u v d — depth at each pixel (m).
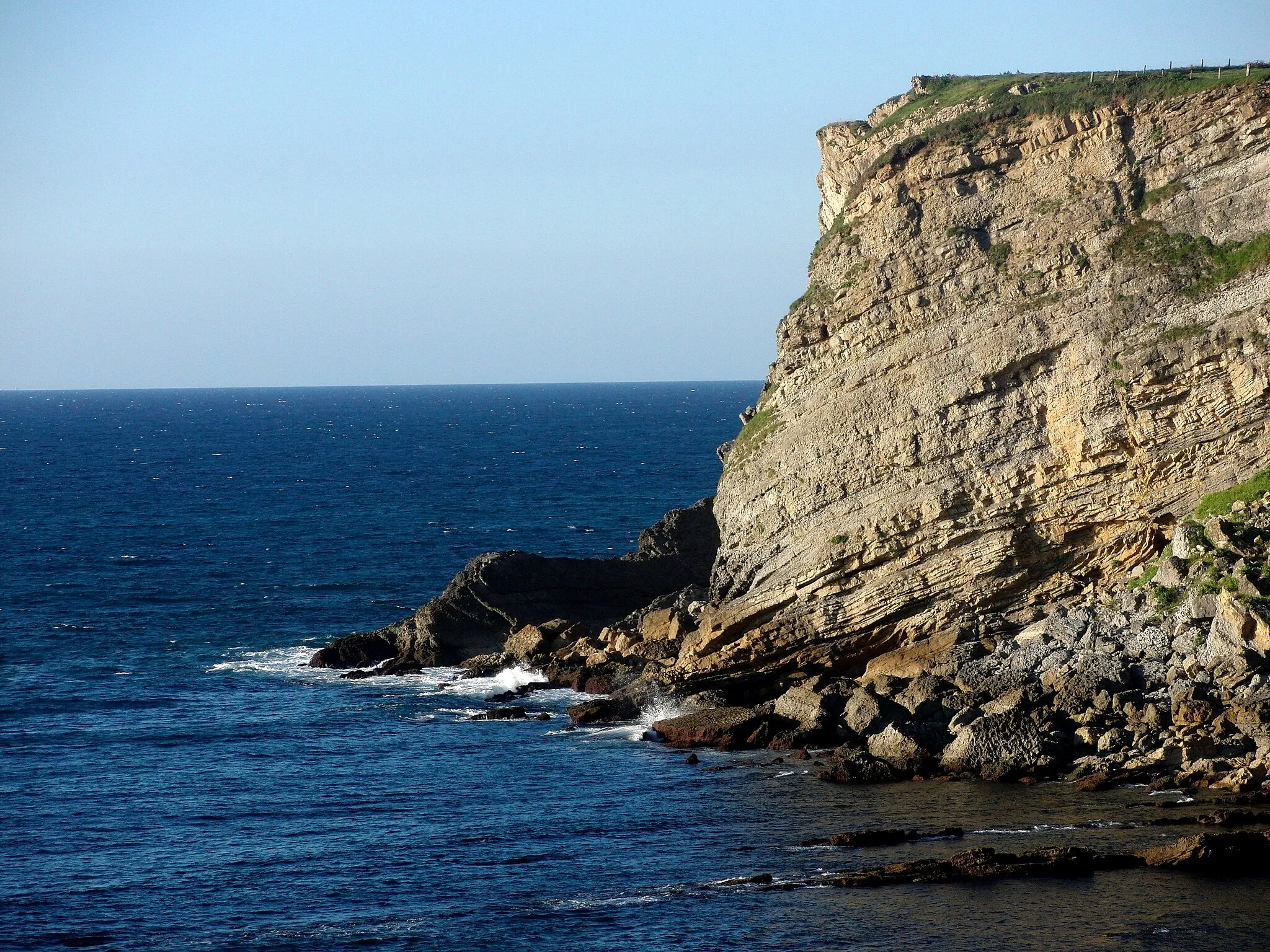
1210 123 63.03
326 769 57.06
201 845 48.12
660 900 41.91
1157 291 62.06
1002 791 49.50
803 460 68.12
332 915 41.88
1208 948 36.56
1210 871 41.25
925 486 64.00
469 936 40.00
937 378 64.75
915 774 52.31
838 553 65.00
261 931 40.91
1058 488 62.44
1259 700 50.31
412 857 46.59
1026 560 63.03
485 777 55.19
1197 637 54.78
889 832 45.69
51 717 66.56
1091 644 57.00
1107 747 51.03
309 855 46.91
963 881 41.69
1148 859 42.00
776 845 45.88
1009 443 63.38
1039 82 69.94
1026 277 64.38
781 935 38.97
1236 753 48.94
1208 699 51.44
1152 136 63.88
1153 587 58.31
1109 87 64.88
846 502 66.31
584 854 46.16
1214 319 60.75
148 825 50.41
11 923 41.78
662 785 53.12
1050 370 63.25
